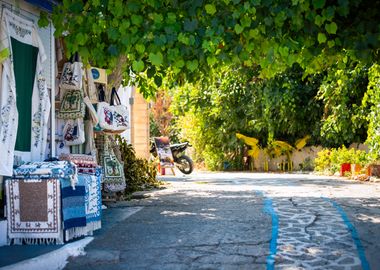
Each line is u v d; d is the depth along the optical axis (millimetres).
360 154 15922
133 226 7039
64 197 5883
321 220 7207
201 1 5398
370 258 5246
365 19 5742
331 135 17906
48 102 7496
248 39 5832
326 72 18812
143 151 16891
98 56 6164
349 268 4910
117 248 5805
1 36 6410
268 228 6695
